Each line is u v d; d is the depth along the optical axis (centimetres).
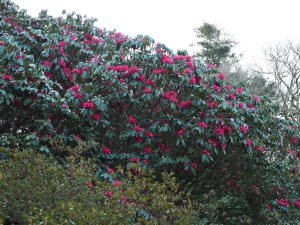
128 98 577
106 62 607
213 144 582
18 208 321
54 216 303
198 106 595
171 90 616
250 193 717
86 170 422
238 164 676
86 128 569
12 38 597
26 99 528
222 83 657
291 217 693
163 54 608
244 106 615
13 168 366
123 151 604
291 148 722
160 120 602
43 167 373
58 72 614
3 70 541
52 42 619
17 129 580
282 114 716
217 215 702
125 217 345
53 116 563
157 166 584
